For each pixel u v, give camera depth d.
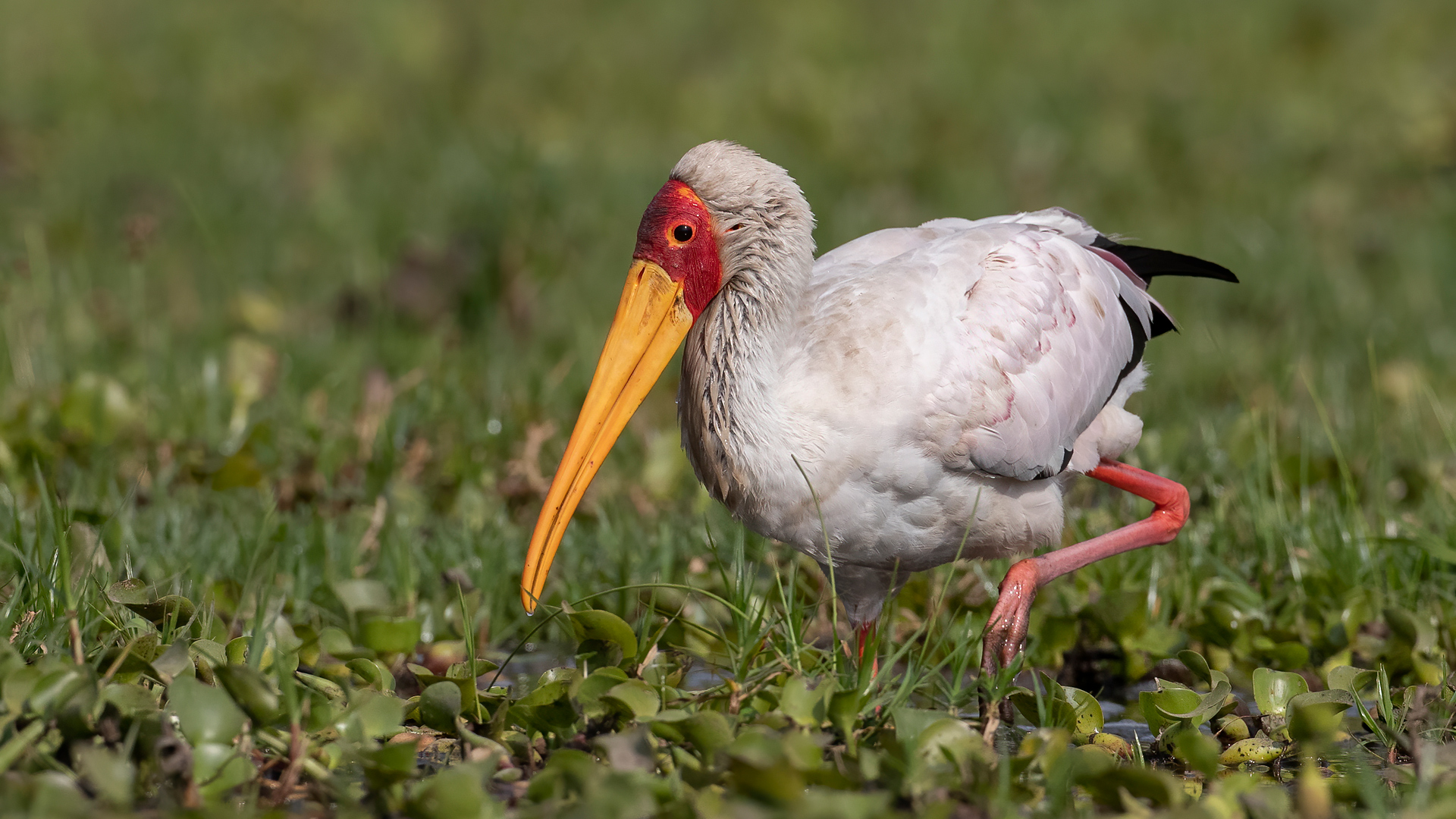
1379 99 25.38
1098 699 8.57
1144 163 23.09
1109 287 8.94
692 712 6.85
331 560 9.45
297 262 17.75
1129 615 8.67
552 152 19.91
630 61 29.62
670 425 12.77
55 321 14.07
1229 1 32.97
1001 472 7.98
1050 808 6.22
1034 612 9.45
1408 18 30.75
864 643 8.55
